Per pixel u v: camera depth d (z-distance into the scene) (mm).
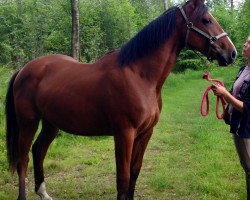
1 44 20078
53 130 4289
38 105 4008
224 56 3504
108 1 19219
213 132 7539
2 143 6203
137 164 3789
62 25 17797
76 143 6902
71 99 3697
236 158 5781
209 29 3496
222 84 3312
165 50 3520
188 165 5590
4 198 4367
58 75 3896
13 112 4332
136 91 3408
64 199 4430
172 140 7207
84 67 3816
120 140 3479
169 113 10430
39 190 4297
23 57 19453
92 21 17984
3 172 5242
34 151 4312
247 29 15453
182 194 4469
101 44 18734
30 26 20109
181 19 3547
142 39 3502
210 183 4625
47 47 19344
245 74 3271
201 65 24266
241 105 3113
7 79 8617
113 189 4668
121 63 3502
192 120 9383
